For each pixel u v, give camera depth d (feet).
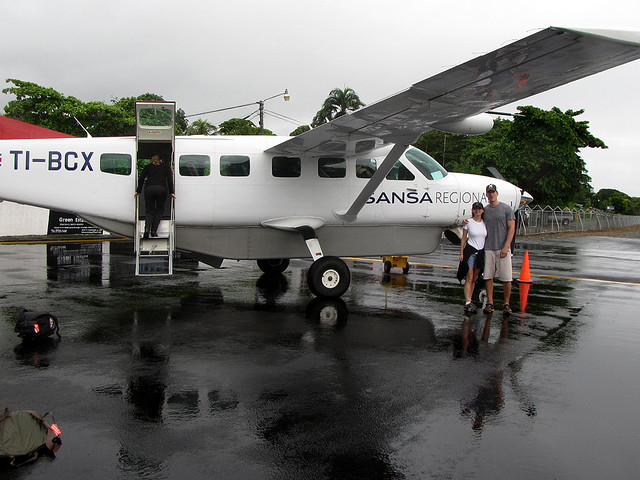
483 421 12.84
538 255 57.26
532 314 24.93
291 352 18.20
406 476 10.30
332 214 29.14
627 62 16.65
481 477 10.28
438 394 14.56
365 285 32.37
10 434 10.77
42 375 15.52
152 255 25.61
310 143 25.72
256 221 28.22
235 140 28.04
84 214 27.07
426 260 47.78
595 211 135.85
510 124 112.16
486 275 24.45
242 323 22.21
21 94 83.87
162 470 10.36
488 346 19.33
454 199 31.24
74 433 11.86
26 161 26.22
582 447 11.56
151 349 18.33
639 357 18.26
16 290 29.32
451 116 21.98
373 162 29.78
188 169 27.07
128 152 27.07
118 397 13.94
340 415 13.07
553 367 17.04
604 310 26.20
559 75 17.66
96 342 19.10
